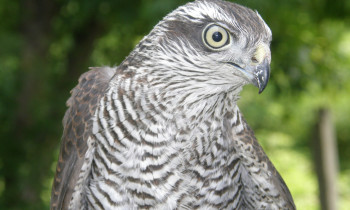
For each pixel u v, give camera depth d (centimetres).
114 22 83
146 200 35
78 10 84
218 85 34
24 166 84
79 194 35
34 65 84
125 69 35
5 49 85
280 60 85
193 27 33
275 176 37
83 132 35
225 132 35
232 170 36
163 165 34
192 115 34
